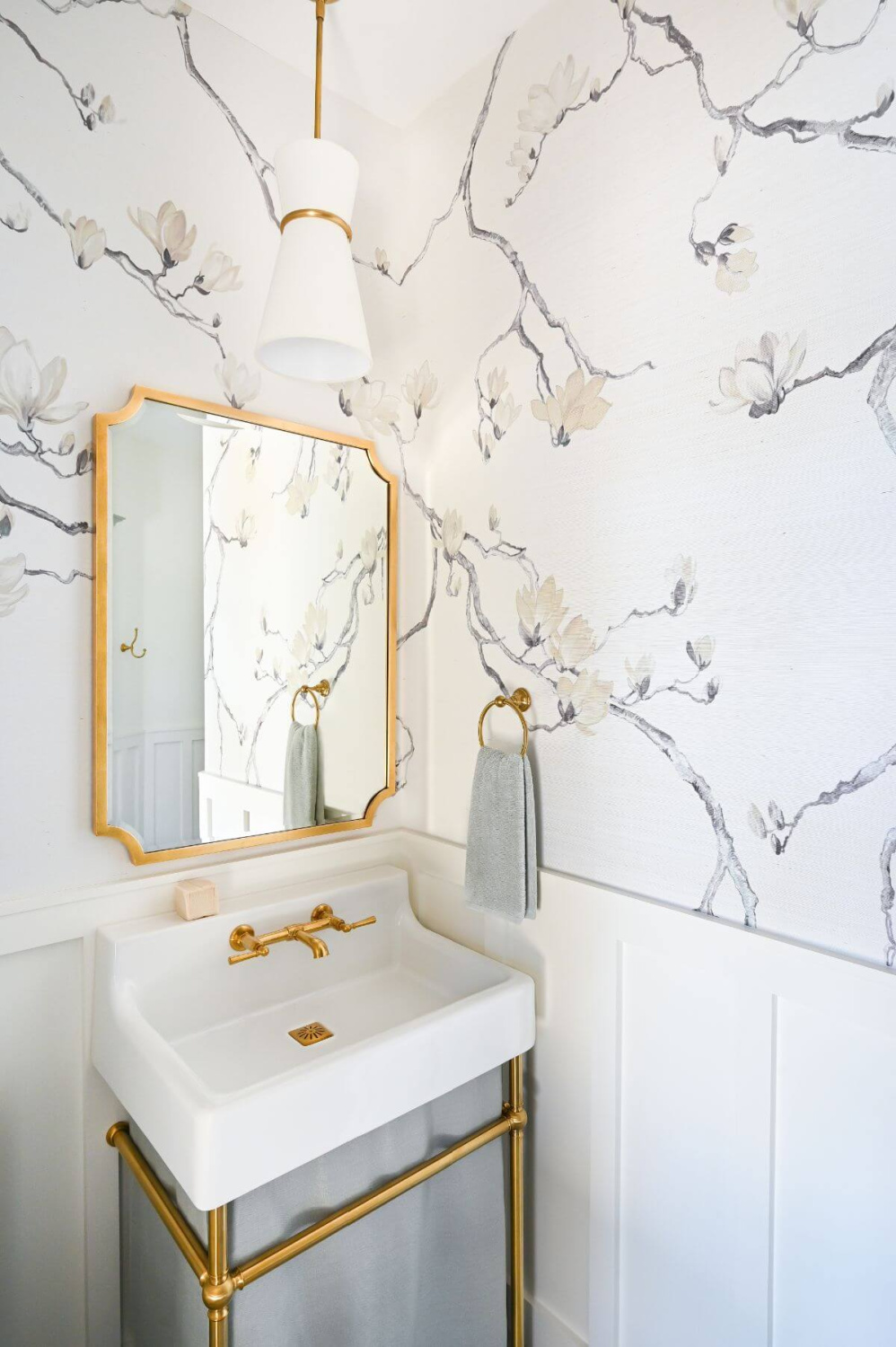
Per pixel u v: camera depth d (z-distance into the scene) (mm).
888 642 875
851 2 883
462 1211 1164
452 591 1510
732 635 1030
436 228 1521
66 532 1145
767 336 980
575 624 1255
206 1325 923
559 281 1265
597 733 1223
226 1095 875
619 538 1180
